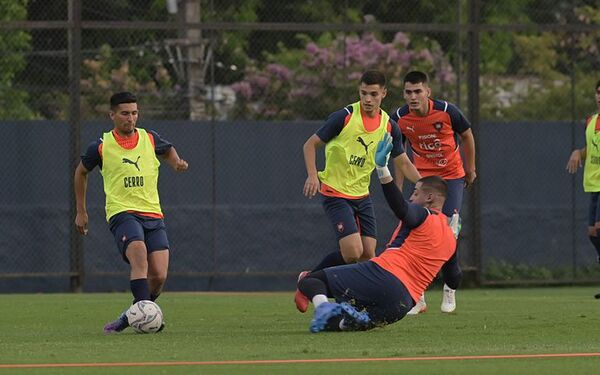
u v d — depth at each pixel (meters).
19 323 31.62
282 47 51.41
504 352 22.88
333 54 51.56
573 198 51.88
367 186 31.92
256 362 21.20
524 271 51.50
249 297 44.81
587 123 43.34
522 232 51.53
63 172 48.56
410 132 34.75
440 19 54.00
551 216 51.75
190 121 49.41
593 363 21.20
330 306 25.80
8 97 49.00
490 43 52.91
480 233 51.12
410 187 49.53
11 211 48.25
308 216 49.91
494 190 51.28
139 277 27.53
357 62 51.81
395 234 27.03
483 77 52.59
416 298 25.94
